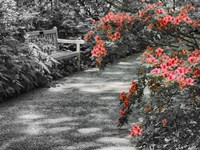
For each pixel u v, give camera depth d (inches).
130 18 149.0
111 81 323.9
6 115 232.8
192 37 150.3
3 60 280.8
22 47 306.3
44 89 300.2
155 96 125.7
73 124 214.5
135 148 176.2
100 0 425.4
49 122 218.8
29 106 252.1
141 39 151.3
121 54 151.0
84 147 181.0
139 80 142.9
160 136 127.3
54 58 339.6
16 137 196.1
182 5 162.9
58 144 185.6
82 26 437.1
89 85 311.4
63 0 482.3
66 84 317.1
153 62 129.4
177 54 144.4
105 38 151.7
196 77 121.1
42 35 366.9
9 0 339.3
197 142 122.6
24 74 291.4
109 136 194.5
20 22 344.8
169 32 147.7
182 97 124.4
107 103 256.7
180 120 122.6
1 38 303.9
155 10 148.4
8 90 265.7
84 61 393.4
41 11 451.2
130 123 207.2
